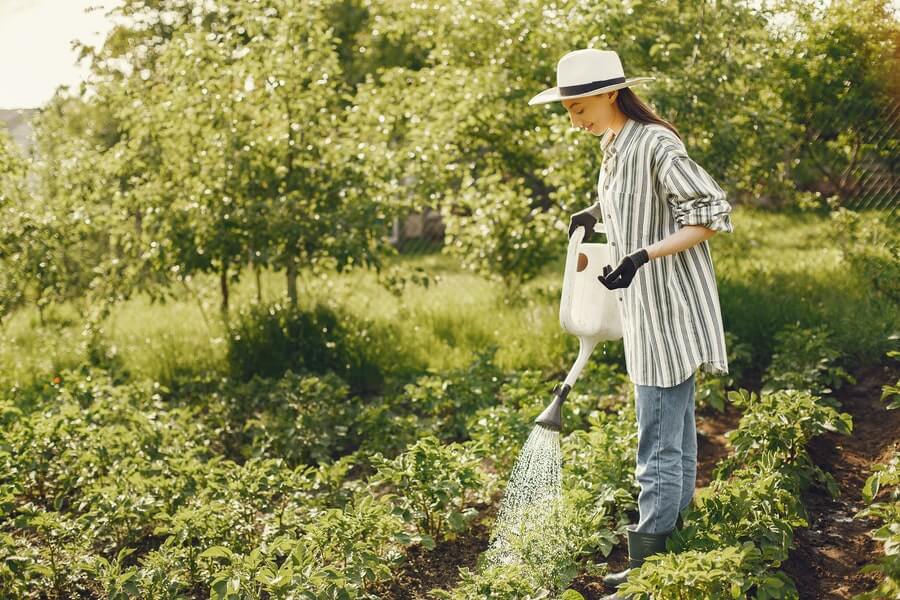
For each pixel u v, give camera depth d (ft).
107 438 16.99
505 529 12.23
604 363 21.38
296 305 25.64
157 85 25.91
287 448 18.07
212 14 34.99
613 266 10.86
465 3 28.30
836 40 26.99
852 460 15.28
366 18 59.57
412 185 25.93
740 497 11.60
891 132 27.89
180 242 24.48
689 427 11.55
